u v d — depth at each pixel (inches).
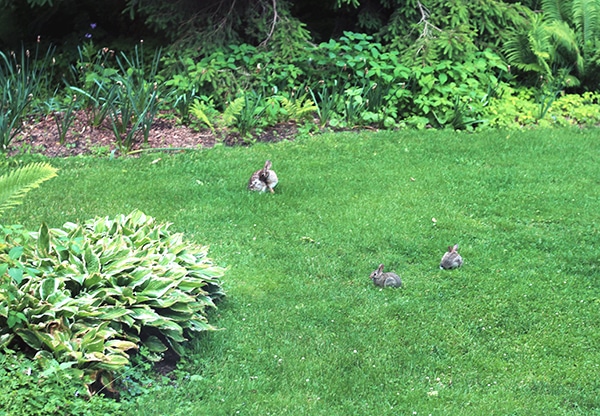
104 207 370.6
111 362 272.2
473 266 337.4
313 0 546.3
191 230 356.2
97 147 427.5
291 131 450.3
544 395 278.2
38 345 273.9
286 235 355.9
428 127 461.4
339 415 269.9
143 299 287.1
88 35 513.0
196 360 287.1
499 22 497.7
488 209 377.1
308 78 475.8
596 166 416.5
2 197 289.7
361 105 458.3
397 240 352.5
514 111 467.2
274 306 312.0
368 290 322.7
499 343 298.4
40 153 422.6
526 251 347.9
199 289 303.0
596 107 482.3
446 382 283.0
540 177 404.8
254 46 502.6
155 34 528.7
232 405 271.4
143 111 431.5
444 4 492.1
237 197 382.0
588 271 335.3
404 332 301.6
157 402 271.1
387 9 523.8
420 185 395.9
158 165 411.2
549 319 308.7
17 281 273.0
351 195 386.3
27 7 555.8
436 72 473.7
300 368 285.3
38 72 526.3
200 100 466.3
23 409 259.3
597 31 506.9
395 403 275.0
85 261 291.9
